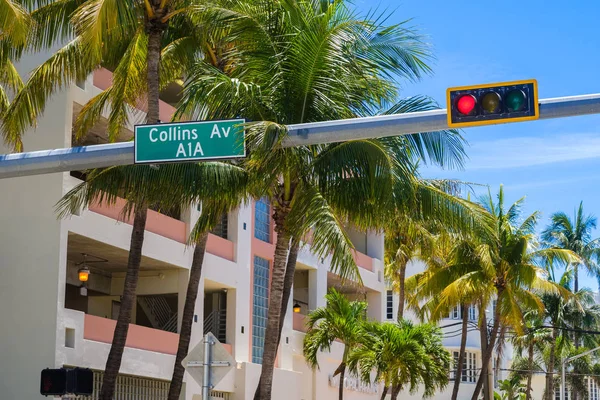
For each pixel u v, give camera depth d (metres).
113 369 21.31
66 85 23.22
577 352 64.31
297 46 18.64
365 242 47.06
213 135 12.91
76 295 31.66
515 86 11.79
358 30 19.25
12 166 13.31
